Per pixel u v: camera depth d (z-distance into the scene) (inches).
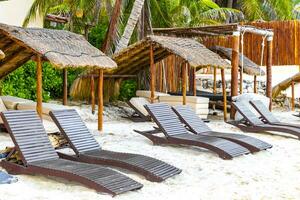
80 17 729.6
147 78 673.0
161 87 687.7
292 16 1084.5
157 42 509.7
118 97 666.2
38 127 271.3
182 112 384.5
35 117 273.9
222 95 599.8
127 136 404.2
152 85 526.9
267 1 1008.9
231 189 248.2
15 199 215.3
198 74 813.9
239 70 677.9
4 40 378.0
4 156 287.7
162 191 238.8
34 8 597.9
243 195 238.4
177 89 717.3
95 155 277.7
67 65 354.9
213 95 611.8
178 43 533.3
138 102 532.4
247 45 772.0
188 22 843.4
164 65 692.1
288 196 238.4
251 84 768.3
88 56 394.6
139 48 533.0
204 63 504.1
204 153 337.4
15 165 255.9
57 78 618.2
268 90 647.1
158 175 255.0
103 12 800.3
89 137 299.7
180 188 246.2
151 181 255.3
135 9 627.5
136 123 507.2
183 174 275.4
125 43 620.7
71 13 709.3
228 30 599.8
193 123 382.3
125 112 595.2
